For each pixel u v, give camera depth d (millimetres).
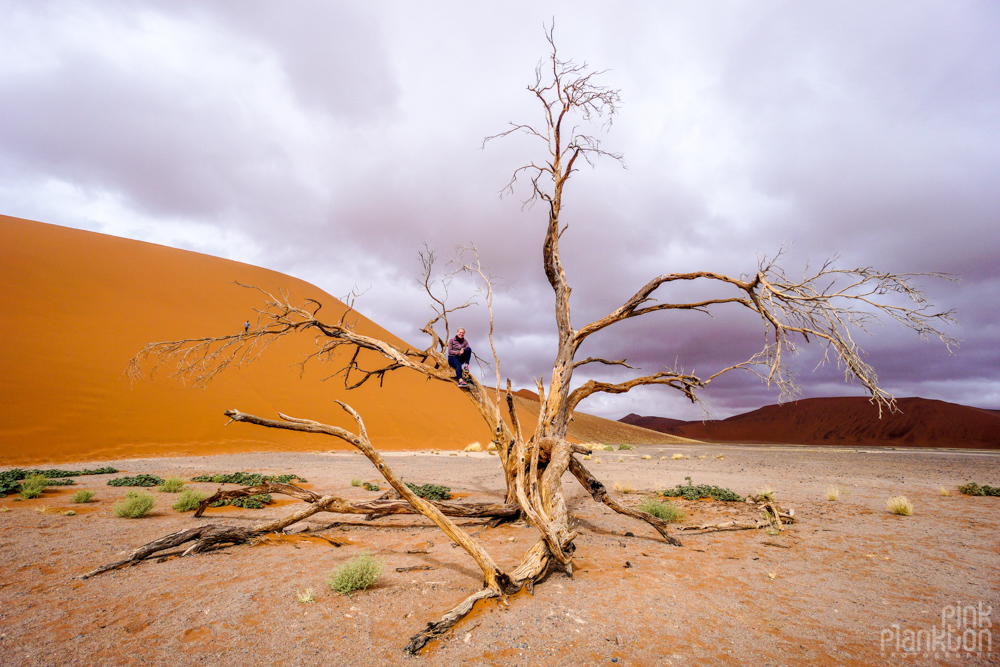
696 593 5352
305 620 4355
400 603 4844
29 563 5887
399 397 42781
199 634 4004
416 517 9875
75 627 4086
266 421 5191
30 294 27562
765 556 7047
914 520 9773
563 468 8383
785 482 16766
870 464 26391
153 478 13344
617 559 6859
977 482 17250
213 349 31734
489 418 9680
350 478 15586
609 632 4238
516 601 5012
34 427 20234
